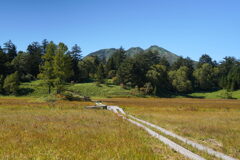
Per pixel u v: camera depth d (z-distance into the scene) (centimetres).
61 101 5197
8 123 1873
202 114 3441
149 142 1278
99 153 988
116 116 2731
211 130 1867
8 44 13600
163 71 13462
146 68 13262
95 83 11250
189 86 13512
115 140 1281
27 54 12219
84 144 1155
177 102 6756
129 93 10262
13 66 10944
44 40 15362
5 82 8069
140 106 4794
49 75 6156
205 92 14062
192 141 1405
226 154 1120
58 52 5984
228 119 2761
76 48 14938
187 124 2188
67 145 1122
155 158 937
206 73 14662
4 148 1041
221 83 14250
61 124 1895
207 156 1025
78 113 3014
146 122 2259
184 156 1007
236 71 14125
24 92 8244
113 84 11788
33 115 2581
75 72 11750
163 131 1719
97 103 5178
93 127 1773
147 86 11069
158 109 4219
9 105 3947
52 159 895
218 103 6688
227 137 1587
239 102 7581
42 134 1404
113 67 15475
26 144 1138
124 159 912
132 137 1390
